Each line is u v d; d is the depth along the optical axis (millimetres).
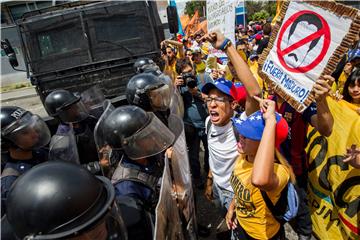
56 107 2545
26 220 973
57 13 5012
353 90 2273
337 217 2252
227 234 3027
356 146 1983
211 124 2617
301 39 1842
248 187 1819
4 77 16281
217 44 2150
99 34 5094
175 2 7176
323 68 1748
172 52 5473
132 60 5121
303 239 2205
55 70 5027
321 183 2293
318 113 1897
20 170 1918
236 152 2359
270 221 1817
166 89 2658
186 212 2217
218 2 3232
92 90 3520
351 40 1623
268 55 2072
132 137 1722
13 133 1858
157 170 1863
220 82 2385
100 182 1153
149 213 1585
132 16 5086
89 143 2752
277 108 2299
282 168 1726
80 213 996
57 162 1128
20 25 5000
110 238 1142
